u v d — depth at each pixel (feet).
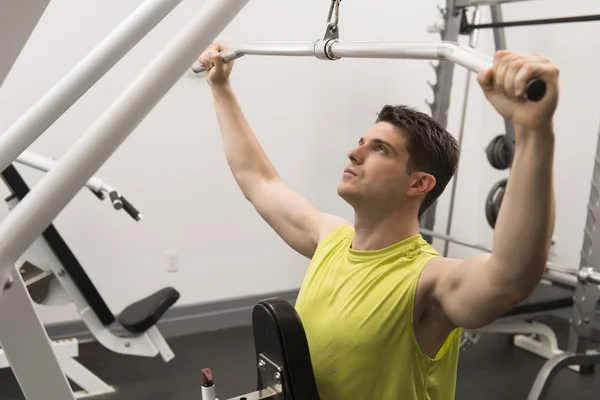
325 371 3.33
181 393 8.24
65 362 8.01
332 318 3.36
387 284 3.26
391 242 3.46
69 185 2.08
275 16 10.31
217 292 10.68
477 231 12.59
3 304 2.32
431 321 3.23
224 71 4.46
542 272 2.61
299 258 11.24
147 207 9.90
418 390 3.27
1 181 8.85
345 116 11.07
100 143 2.11
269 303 3.17
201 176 10.19
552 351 9.06
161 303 7.97
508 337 10.10
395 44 2.70
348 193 3.44
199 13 2.29
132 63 9.41
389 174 3.38
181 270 10.33
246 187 4.55
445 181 3.63
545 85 2.09
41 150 9.12
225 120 4.59
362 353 3.22
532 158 2.34
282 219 4.37
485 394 8.13
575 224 10.53
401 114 3.54
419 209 3.68
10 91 8.80
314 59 10.63
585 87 10.19
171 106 9.77
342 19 10.78
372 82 11.14
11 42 1.98
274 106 10.53
